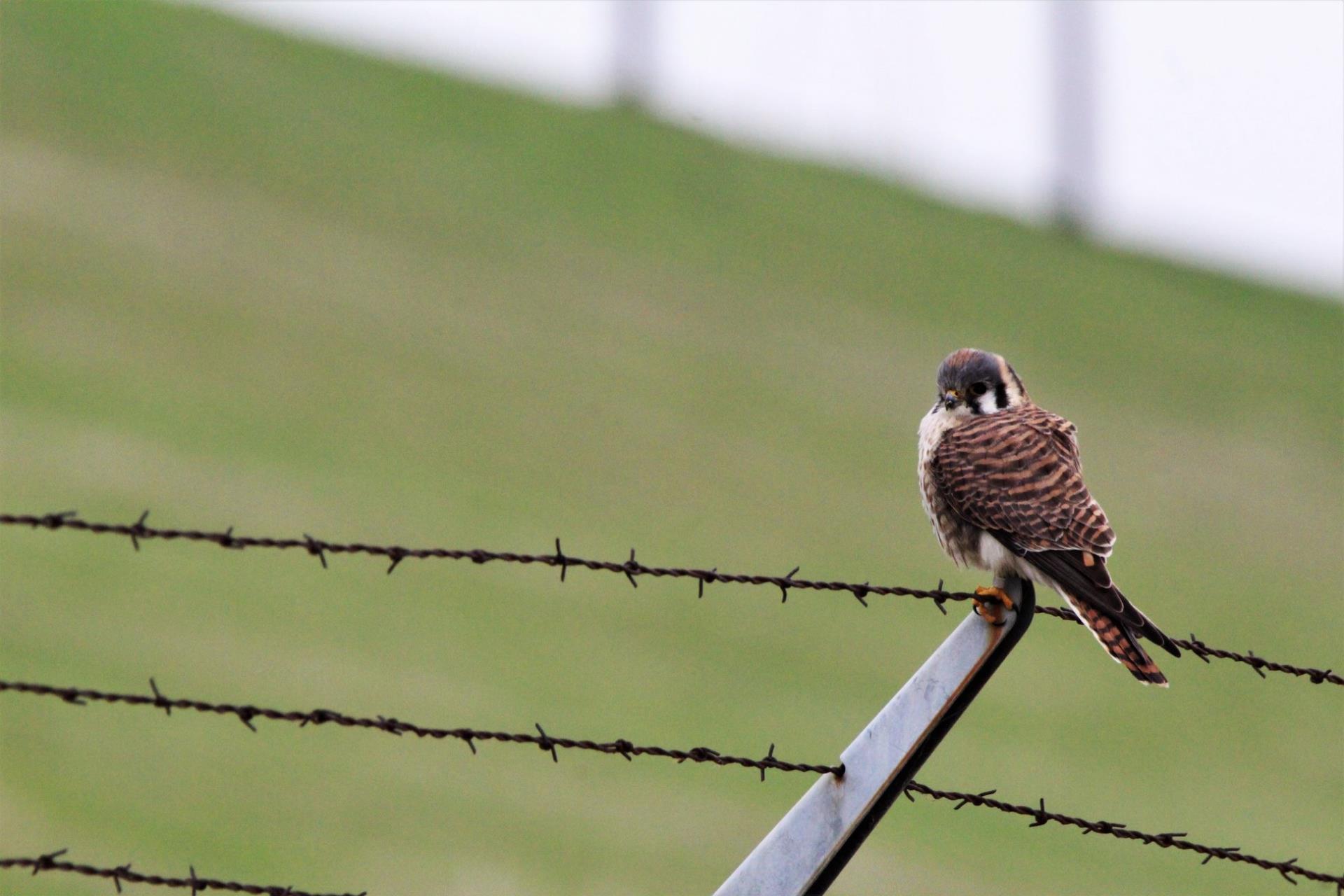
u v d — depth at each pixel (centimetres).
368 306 3050
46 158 3244
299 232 3281
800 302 3662
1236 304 4341
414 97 4194
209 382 2559
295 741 1574
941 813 1738
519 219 3712
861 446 2952
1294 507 3128
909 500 2741
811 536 2508
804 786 1695
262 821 1413
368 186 3650
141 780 1440
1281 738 2197
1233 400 3653
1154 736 2106
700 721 1822
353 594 1962
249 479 2238
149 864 1302
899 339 3581
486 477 2475
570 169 4088
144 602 1802
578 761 1648
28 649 1634
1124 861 1708
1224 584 2712
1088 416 3391
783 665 2038
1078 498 654
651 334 3288
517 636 1947
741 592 2250
